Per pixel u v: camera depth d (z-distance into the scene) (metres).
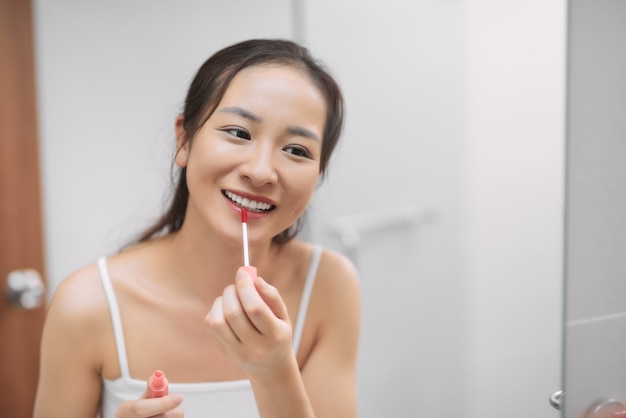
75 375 0.74
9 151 1.25
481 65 1.27
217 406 0.75
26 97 1.25
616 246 0.58
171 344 0.75
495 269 1.32
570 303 0.57
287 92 0.66
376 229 1.35
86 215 1.33
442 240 1.35
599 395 0.58
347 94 1.29
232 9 1.38
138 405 0.63
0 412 1.30
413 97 1.31
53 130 1.30
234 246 0.72
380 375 1.40
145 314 0.75
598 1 0.56
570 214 0.56
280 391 0.61
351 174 1.32
